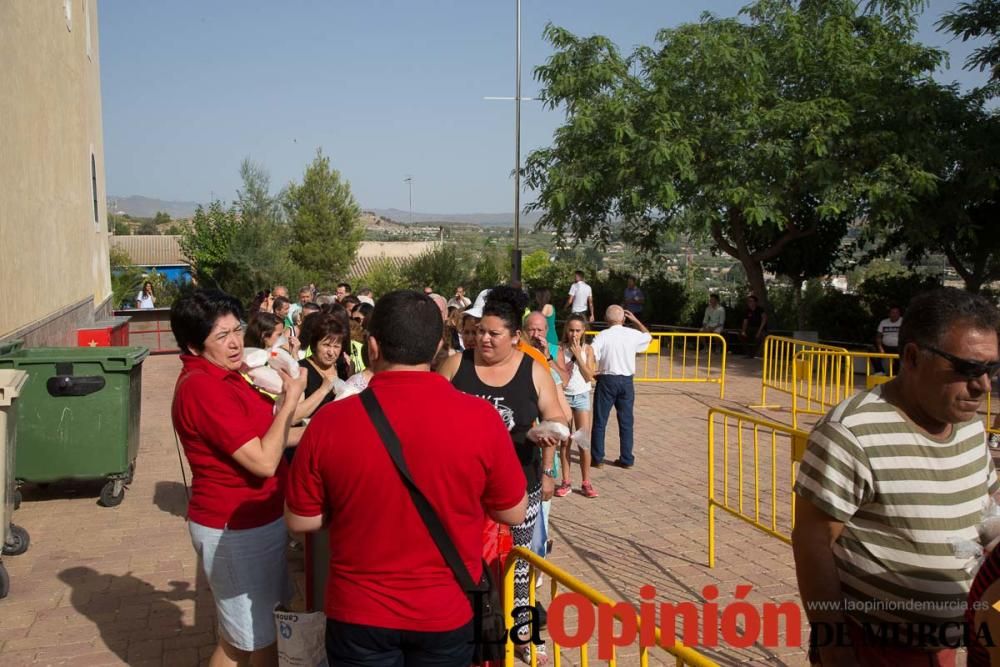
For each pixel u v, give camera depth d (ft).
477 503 8.18
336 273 165.68
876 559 7.46
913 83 60.29
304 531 8.27
